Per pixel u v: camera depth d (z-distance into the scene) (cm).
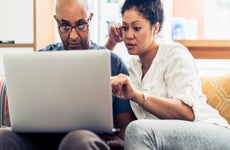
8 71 101
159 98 114
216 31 217
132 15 130
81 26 138
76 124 103
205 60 211
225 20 217
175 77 123
